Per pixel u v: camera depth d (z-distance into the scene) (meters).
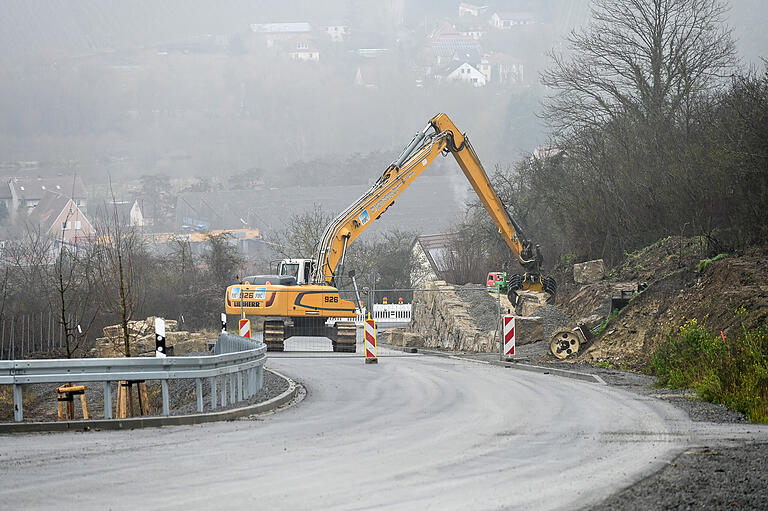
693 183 76.06
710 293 57.00
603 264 85.44
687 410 36.06
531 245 85.25
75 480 22.94
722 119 75.44
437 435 30.06
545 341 75.12
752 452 25.28
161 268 140.38
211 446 28.45
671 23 108.88
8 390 64.81
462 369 59.66
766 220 64.94
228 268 147.50
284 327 84.31
